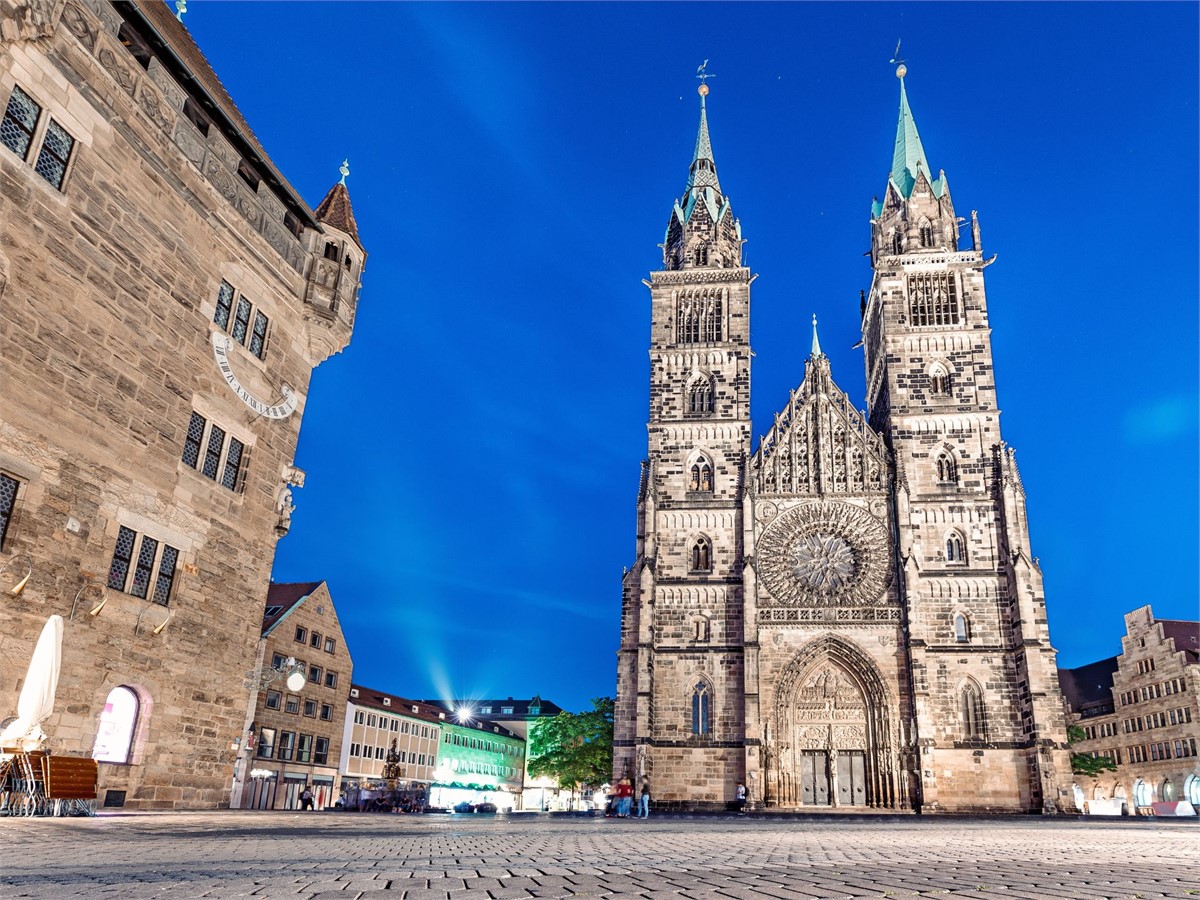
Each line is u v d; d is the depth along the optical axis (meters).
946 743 68.44
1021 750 67.50
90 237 28.36
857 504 76.38
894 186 89.12
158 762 30.50
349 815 35.81
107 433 28.86
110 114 29.33
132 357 30.09
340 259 42.12
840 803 69.38
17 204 25.64
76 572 27.38
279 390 38.69
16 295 25.52
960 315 81.50
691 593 75.19
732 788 69.31
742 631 73.00
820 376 81.00
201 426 33.88
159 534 31.12
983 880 10.73
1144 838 24.59
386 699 117.38
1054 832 29.53
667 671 73.12
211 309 34.50
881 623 71.75
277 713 80.00
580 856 14.45
